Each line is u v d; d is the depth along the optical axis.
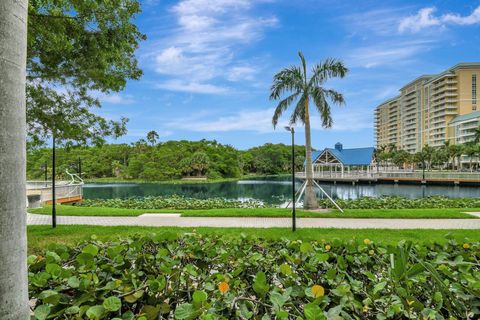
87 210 12.30
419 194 32.44
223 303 1.32
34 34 5.23
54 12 5.50
